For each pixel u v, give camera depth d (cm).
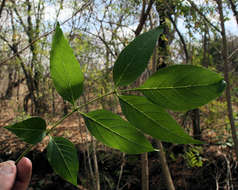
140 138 20
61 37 20
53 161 22
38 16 209
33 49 210
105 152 230
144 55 19
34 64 213
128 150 21
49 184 231
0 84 372
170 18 159
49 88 236
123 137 21
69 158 23
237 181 201
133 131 21
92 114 22
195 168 216
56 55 20
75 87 22
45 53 192
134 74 20
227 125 186
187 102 17
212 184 205
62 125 269
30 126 22
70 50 20
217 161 206
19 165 30
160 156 131
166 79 18
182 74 17
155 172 224
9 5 192
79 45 167
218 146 211
